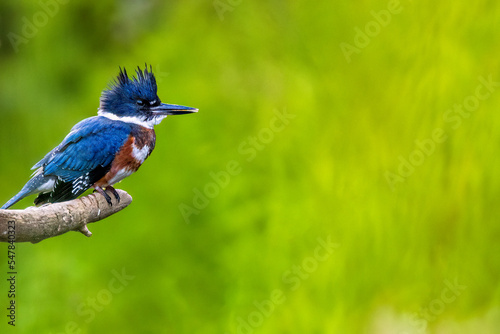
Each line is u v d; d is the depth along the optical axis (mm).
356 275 12344
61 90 14586
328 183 12641
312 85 13242
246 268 13172
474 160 12078
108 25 14625
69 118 14367
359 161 12547
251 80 14031
